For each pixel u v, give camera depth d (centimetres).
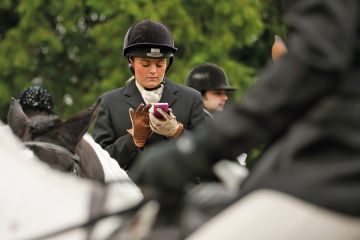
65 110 3984
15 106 893
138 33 1312
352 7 557
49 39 3809
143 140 1261
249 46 4094
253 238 557
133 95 1330
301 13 559
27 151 794
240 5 3756
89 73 4019
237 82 3656
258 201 562
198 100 1353
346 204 549
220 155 564
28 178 654
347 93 565
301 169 562
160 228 593
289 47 559
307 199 551
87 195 648
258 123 555
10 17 4284
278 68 553
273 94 551
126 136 1267
